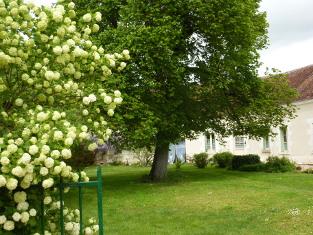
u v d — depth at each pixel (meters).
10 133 4.74
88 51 6.11
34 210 4.73
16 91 5.88
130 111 17.72
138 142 18.00
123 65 6.54
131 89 17.94
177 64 18.72
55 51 5.35
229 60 20.33
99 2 19.89
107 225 11.02
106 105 6.09
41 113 4.93
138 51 17.64
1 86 5.52
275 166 25.70
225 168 29.88
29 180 4.41
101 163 37.97
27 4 5.49
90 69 6.11
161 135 20.44
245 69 21.89
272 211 11.87
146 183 20.86
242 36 20.20
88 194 16.56
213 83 20.80
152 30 17.97
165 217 11.89
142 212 12.77
